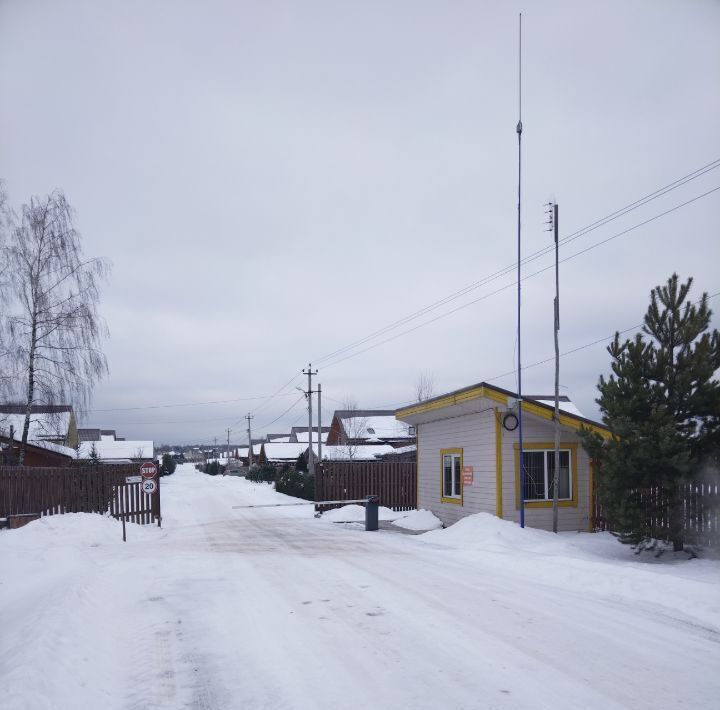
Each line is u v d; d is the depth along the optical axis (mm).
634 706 5137
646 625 7594
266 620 7992
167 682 5844
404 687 5613
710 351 12469
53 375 25547
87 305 26281
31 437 31266
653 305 12844
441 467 21594
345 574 11305
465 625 7629
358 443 54750
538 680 5742
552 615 8109
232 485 55375
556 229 16156
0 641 6809
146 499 21844
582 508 17781
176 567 12320
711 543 12570
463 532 16516
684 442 12055
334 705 5250
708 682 5676
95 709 5176
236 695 5520
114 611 8578
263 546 15734
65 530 16453
